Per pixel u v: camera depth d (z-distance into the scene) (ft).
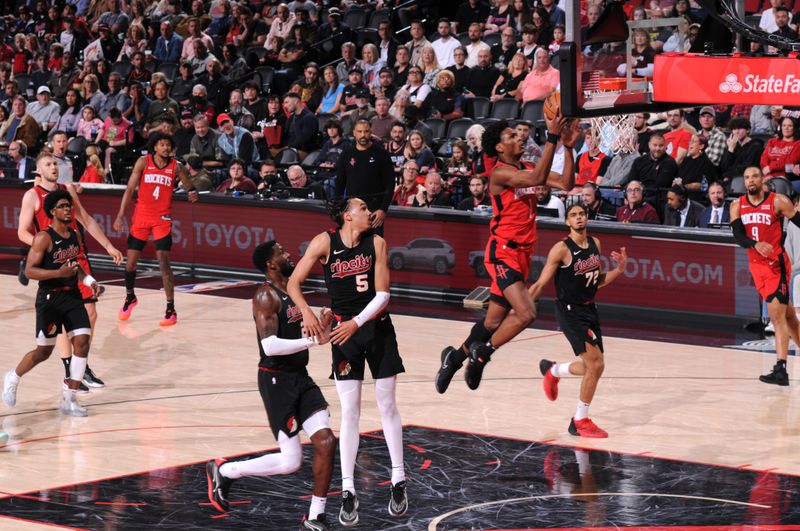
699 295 60.23
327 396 46.11
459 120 76.43
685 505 32.94
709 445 39.40
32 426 41.75
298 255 70.95
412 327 60.13
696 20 41.86
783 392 46.78
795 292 57.88
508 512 32.35
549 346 55.57
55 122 95.50
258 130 85.76
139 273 76.74
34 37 110.01
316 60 95.14
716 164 66.59
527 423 42.24
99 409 44.27
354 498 30.94
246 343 56.29
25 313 63.31
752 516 31.91
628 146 59.11
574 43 30.55
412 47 86.12
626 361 52.44
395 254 68.54
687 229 60.13
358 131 52.37
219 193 74.28
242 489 34.37
